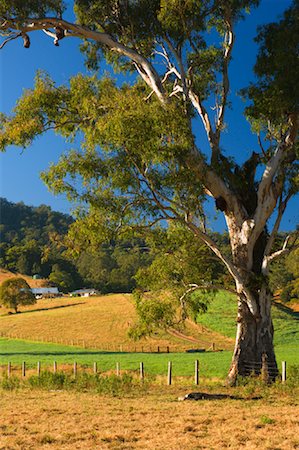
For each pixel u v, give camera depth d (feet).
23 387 96.22
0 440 42.70
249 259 91.30
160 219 85.51
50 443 41.91
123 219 83.35
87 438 43.47
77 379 94.79
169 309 92.73
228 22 94.63
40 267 644.69
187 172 81.25
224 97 95.61
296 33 90.74
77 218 83.82
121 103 82.28
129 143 77.97
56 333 288.10
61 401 71.61
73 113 92.43
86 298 437.58
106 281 580.30
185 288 94.48
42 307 409.08
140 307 92.89
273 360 89.30
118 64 106.22
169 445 39.93
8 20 88.63
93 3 94.32
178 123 79.10
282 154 91.20
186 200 83.92
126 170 80.07
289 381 80.07
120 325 292.61
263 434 43.88
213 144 93.25
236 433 44.16
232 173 90.94
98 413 58.18
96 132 81.82
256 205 93.35
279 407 61.87
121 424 50.26
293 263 374.84
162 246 92.89
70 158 82.48
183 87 92.79
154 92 96.07
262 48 96.94
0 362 175.32
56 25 91.25
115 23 96.68
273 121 96.84
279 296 389.60
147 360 169.89
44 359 183.93
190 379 110.01
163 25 91.56
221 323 270.05
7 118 91.56
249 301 89.61
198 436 43.83
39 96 89.45
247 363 88.94
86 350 229.45
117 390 83.82
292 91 88.38
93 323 304.30
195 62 96.17
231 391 80.07
